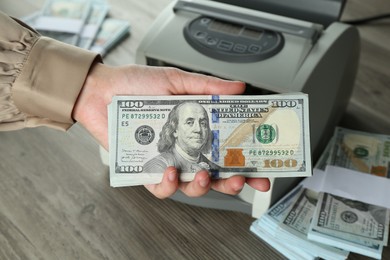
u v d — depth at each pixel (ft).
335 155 2.48
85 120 2.04
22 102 1.95
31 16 3.63
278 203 2.23
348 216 2.14
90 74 1.98
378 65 3.20
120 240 2.15
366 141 2.57
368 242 2.03
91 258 2.07
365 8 3.70
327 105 2.36
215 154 1.82
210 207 2.28
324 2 2.50
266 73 2.11
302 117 1.83
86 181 2.41
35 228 2.19
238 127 1.84
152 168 1.82
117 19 3.63
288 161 1.82
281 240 2.09
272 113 1.84
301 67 2.12
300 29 2.28
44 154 2.56
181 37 2.32
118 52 3.31
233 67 2.16
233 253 2.11
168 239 2.16
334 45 2.26
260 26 2.31
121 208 2.29
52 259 2.06
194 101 1.86
